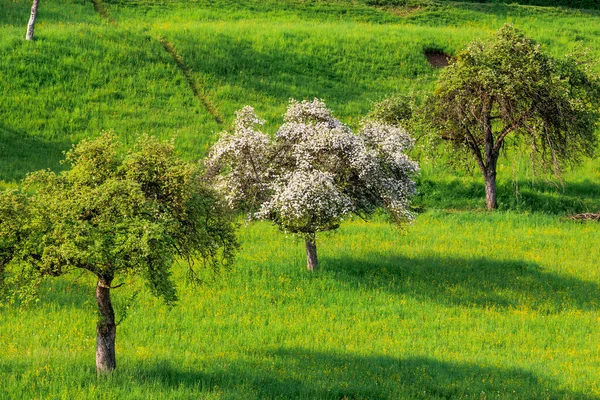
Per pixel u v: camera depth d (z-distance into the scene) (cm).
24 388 2864
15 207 2838
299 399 2933
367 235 6088
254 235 5888
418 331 4034
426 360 3531
